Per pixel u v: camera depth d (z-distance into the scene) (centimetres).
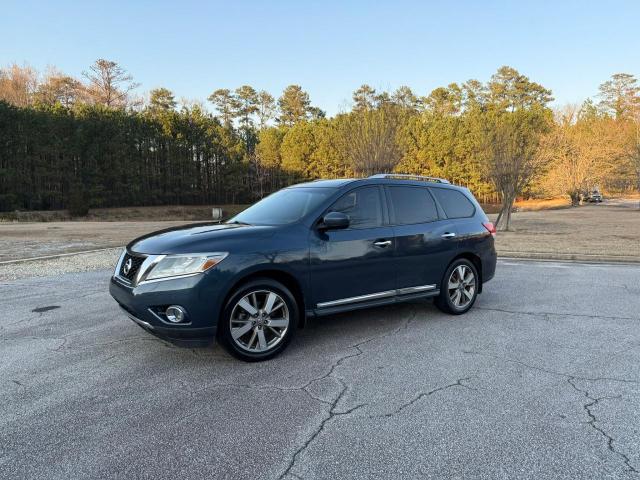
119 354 459
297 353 461
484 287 781
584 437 300
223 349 473
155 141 5581
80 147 4741
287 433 307
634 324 559
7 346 483
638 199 6112
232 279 413
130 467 269
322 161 6253
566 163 4678
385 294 521
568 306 650
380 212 527
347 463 273
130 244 466
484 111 7144
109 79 6309
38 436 303
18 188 4316
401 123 2342
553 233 1744
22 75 6047
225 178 6119
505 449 287
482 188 5953
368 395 365
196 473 263
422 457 279
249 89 9056
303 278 456
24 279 853
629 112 8112
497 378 397
